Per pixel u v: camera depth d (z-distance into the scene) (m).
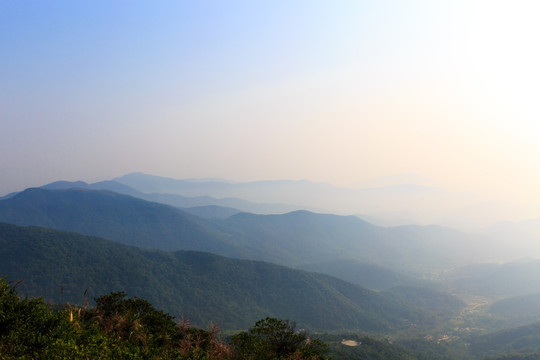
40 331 22.73
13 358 18.66
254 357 29.81
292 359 29.41
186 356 26.78
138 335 28.94
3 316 22.34
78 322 27.00
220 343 31.91
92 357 20.00
